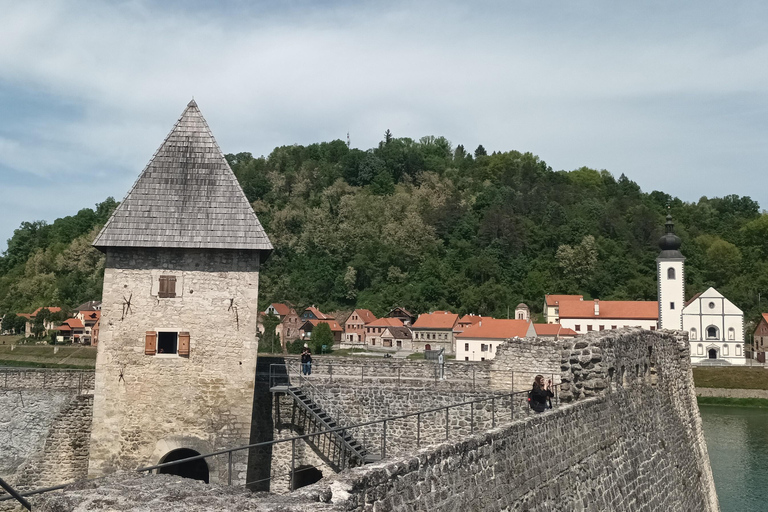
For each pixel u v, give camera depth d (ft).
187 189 89.04
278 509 27.09
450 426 83.87
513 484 44.27
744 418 244.22
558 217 562.25
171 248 86.63
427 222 582.35
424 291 488.85
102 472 83.87
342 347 437.58
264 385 92.02
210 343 86.22
